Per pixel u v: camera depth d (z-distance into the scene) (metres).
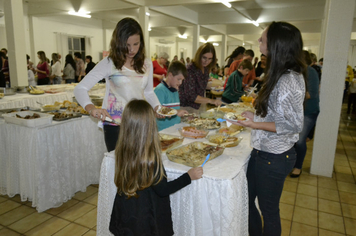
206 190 1.23
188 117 2.24
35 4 6.94
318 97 2.65
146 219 1.16
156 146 1.13
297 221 2.09
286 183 2.75
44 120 2.06
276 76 1.10
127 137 1.11
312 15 7.02
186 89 2.45
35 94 3.56
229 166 1.31
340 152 3.80
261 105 1.16
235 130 1.92
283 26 1.11
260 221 1.59
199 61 2.38
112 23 10.48
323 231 1.97
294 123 1.10
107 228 1.48
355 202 2.39
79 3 6.99
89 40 10.17
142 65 1.61
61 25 9.12
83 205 2.25
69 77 6.89
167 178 1.28
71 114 2.30
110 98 1.61
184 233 1.35
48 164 2.11
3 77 4.75
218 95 5.25
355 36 11.01
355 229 2.00
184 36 12.55
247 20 8.00
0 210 2.14
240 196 1.30
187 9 7.93
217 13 8.37
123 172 1.12
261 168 1.27
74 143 2.32
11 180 2.26
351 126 5.46
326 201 2.40
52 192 2.16
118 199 1.20
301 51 1.13
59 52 9.10
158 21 9.27
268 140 1.22
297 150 2.81
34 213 2.11
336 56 2.60
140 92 1.64
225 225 1.19
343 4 2.47
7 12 3.81
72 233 1.88
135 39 1.46
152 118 1.12
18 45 3.90
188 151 1.48
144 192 1.16
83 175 2.44
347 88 7.83
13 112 2.29
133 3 5.84
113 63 1.53
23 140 2.09
